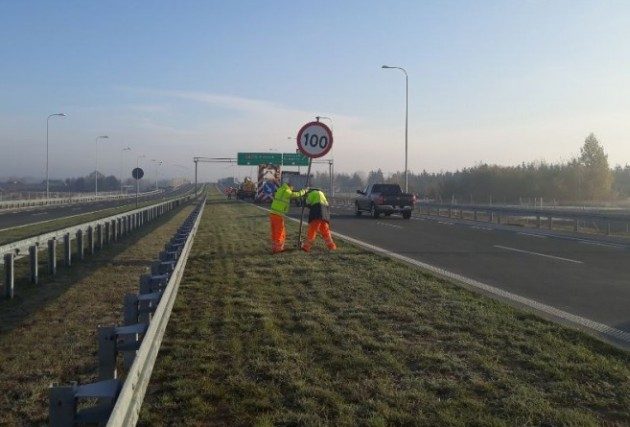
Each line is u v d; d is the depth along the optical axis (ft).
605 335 26.86
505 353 23.50
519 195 256.73
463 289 36.86
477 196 264.52
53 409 13.53
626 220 86.58
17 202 199.21
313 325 27.89
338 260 50.01
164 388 20.12
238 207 168.25
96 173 310.24
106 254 57.93
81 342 26.84
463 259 54.03
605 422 17.10
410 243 68.64
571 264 51.16
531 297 36.01
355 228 92.43
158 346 20.21
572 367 21.59
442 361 22.54
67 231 48.67
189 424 17.28
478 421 17.01
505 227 100.89
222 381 20.67
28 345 26.50
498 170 265.54
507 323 28.12
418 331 26.81
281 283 39.37
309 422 17.13
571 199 249.96
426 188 314.96
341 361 22.43
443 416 17.39
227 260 50.55
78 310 33.47
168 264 29.96
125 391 12.71
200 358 23.22
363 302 33.01
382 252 58.23
